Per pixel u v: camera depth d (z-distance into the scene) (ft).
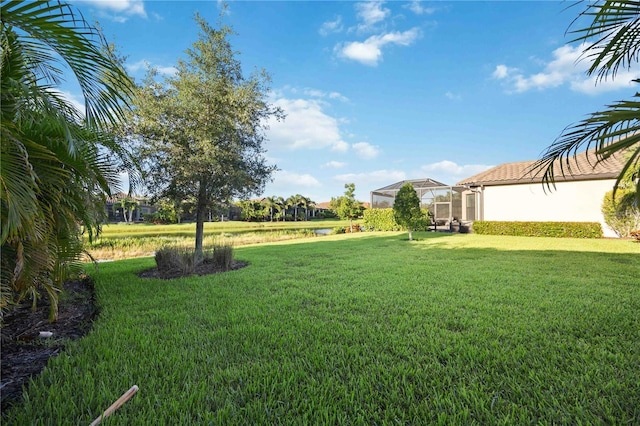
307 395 7.07
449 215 67.10
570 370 7.91
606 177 46.44
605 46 7.77
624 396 6.77
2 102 6.91
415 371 7.98
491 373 7.89
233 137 22.71
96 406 6.65
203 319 12.19
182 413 6.37
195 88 22.31
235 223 135.54
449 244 38.83
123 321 11.97
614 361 8.32
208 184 23.21
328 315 12.55
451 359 8.63
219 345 9.70
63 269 12.08
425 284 17.67
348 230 74.43
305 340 10.09
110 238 55.01
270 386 7.39
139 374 7.89
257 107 23.73
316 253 32.09
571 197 49.67
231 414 6.37
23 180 6.58
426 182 70.85
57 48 6.47
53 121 7.93
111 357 8.81
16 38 6.52
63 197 9.82
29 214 6.73
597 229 44.73
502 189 56.13
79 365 8.32
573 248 33.22
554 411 6.33
